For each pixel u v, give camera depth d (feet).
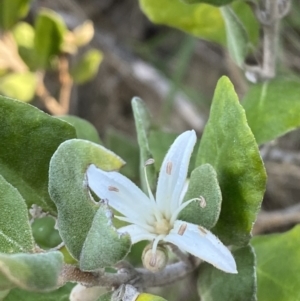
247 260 0.19
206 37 0.30
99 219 0.16
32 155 0.19
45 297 0.22
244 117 0.17
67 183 0.17
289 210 0.39
